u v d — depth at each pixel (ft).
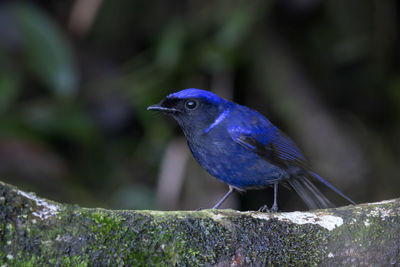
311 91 40.91
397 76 44.01
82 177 39.55
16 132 36.50
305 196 26.96
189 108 24.63
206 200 35.86
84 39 43.39
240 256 16.03
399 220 17.47
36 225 13.88
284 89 40.57
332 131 40.01
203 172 36.63
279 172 25.26
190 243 15.47
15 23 37.76
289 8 41.68
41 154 36.27
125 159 41.34
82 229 14.24
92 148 40.29
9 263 13.43
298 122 40.32
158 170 40.50
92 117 41.52
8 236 13.56
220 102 25.03
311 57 43.55
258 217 16.79
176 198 36.45
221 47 39.17
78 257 14.03
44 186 35.40
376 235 17.21
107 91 41.37
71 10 43.70
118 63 43.86
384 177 40.93
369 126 43.78
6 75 37.47
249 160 24.75
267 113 42.39
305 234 16.88
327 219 17.25
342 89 44.42
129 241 14.69
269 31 41.29
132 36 44.86
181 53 39.78
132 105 41.75
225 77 39.70
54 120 38.40
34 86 40.45
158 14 44.04
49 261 13.74
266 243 16.42
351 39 42.86
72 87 35.86
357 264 17.08
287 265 16.53
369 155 41.70
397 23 42.73
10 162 35.04
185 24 40.45
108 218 14.65
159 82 40.81
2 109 36.88
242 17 38.68
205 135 24.63
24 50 38.09
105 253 14.32
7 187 13.93
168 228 15.33
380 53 42.60
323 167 39.58
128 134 42.60
